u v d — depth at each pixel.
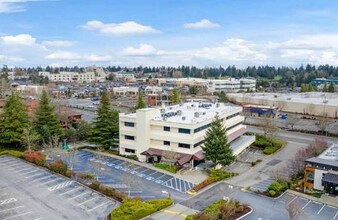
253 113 147.38
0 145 84.62
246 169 72.69
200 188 59.97
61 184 60.53
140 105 113.12
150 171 69.75
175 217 48.38
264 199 56.53
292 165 71.44
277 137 102.94
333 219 49.41
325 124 112.75
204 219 45.09
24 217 47.34
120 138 81.88
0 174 65.31
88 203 52.50
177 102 156.38
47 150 83.25
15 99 85.25
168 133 76.75
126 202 49.94
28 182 61.28
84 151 84.50
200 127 76.69
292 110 151.50
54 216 47.81
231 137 87.38
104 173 67.94
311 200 56.59
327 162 61.00
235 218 48.66
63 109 117.75
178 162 70.31
